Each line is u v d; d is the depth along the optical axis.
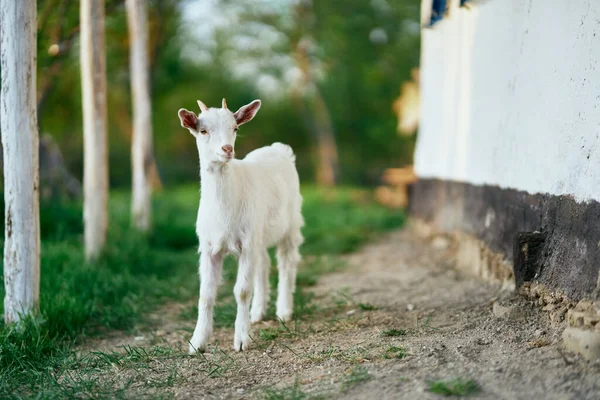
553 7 4.93
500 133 6.14
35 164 5.26
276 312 5.91
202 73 24.36
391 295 6.46
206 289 4.93
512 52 5.83
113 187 23.05
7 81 5.13
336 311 5.95
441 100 8.92
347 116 25.48
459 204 7.93
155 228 9.99
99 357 4.86
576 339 3.84
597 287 4.03
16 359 4.66
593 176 4.21
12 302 5.27
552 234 4.81
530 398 3.36
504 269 5.87
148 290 7.09
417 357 4.18
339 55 22.64
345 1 21.77
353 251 9.90
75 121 18.44
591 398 3.26
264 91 27.17
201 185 4.88
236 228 4.82
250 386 4.10
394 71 22.80
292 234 5.85
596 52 4.25
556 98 4.83
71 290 6.36
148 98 10.08
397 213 13.68
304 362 4.44
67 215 9.77
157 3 14.72
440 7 8.08
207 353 4.89
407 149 24.84
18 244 5.22
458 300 5.81
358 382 3.84
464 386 3.52
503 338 4.43
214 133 4.61
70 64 13.26
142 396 4.02
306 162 27.84
